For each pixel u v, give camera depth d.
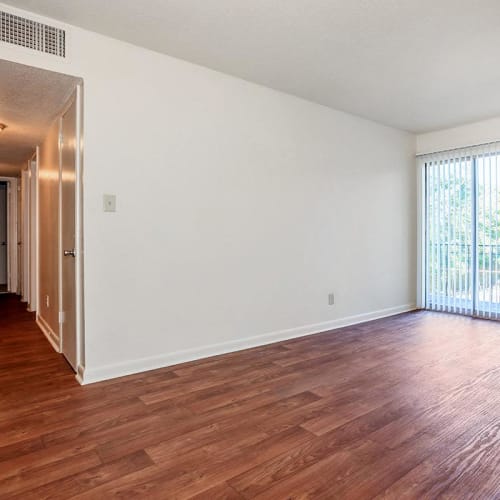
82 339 2.57
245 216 3.31
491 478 1.52
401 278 4.91
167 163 2.84
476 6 2.23
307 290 3.82
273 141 3.50
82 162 2.53
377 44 2.67
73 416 2.05
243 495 1.42
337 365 2.88
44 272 3.93
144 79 2.72
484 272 4.49
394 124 4.59
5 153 4.60
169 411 2.12
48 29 2.33
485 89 3.52
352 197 4.25
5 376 2.64
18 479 1.51
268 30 2.48
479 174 4.53
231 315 3.24
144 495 1.42
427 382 2.53
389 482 1.50
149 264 2.77
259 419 2.02
